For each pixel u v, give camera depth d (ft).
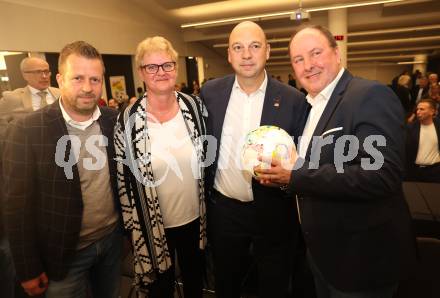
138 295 5.22
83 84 3.97
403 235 3.60
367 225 3.53
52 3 19.25
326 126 3.71
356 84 3.61
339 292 3.85
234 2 27.04
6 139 4.04
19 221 3.97
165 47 4.56
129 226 4.86
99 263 4.90
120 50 26.20
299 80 4.09
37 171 4.04
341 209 3.63
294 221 5.31
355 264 3.62
